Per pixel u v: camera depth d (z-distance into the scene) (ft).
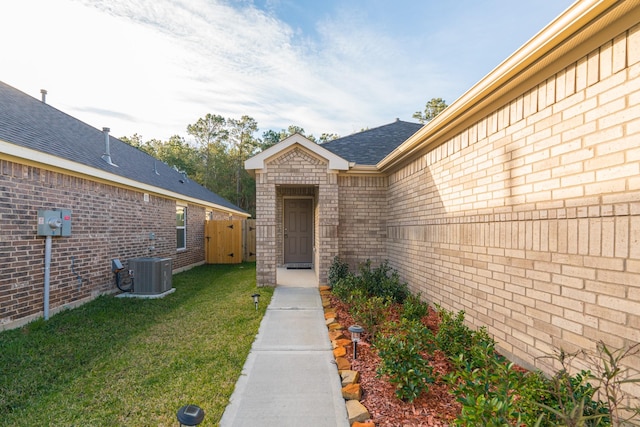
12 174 16.10
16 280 16.20
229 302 21.44
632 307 7.68
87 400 9.98
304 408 9.52
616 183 8.13
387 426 8.36
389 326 13.14
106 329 16.33
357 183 27.04
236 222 46.06
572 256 9.35
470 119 14.64
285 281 28.19
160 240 32.45
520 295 11.48
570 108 9.52
